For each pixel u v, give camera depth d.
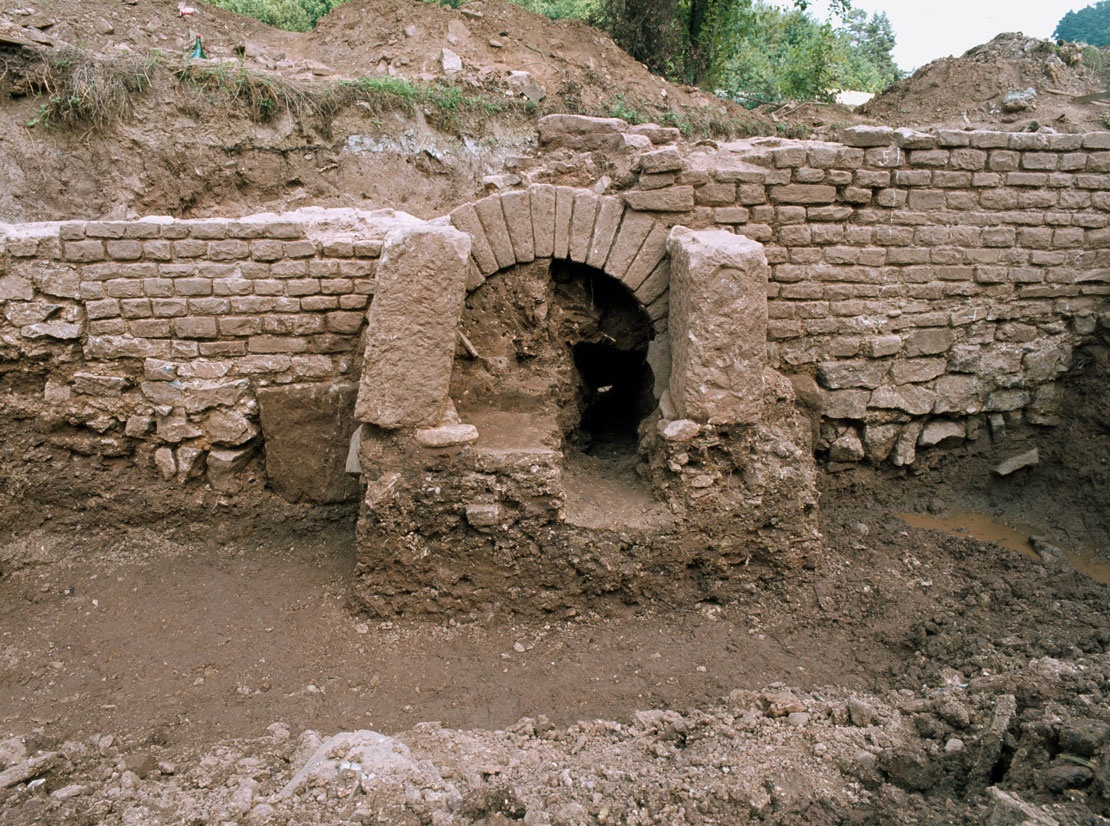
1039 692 2.99
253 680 3.89
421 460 4.07
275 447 4.82
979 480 5.38
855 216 4.73
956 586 4.51
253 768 3.16
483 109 9.11
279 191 8.23
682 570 4.33
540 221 4.45
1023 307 5.04
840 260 4.75
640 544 4.21
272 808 2.78
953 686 3.45
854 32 19.78
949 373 5.09
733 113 10.49
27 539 4.75
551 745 3.28
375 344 3.94
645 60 11.55
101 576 4.64
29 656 4.00
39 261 4.38
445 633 4.24
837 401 4.96
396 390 3.98
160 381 4.63
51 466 4.74
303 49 10.35
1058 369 5.19
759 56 13.99
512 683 3.87
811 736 3.11
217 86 8.05
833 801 2.68
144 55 8.28
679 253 4.23
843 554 4.79
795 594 4.44
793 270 4.73
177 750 3.38
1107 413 5.05
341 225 4.69
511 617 4.30
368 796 2.79
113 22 9.13
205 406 4.68
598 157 4.79
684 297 4.16
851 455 5.12
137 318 4.54
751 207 4.62
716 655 4.02
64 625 4.26
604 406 5.91
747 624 4.30
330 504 5.00
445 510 4.14
